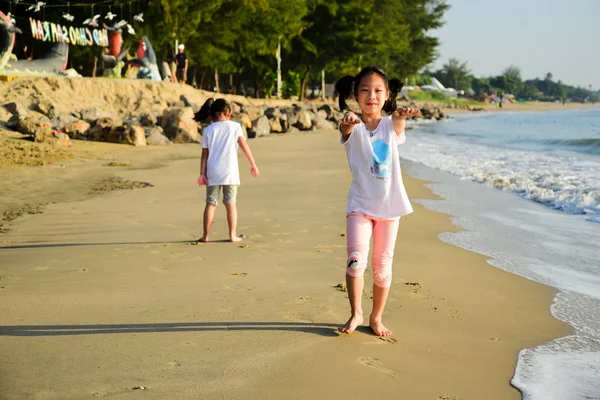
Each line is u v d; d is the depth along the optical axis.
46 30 28.33
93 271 5.70
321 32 60.53
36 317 4.38
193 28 40.81
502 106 149.12
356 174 4.22
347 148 4.26
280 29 51.06
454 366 3.71
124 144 21.06
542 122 52.16
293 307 4.66
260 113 32.41
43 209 9.23
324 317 4.46
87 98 27.62
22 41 37.81
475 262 6.35
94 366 3.54
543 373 3.64
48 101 23.84
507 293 5.28
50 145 17.98
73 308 4.59
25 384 3.30
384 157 4.15
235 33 47.59
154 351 3.78
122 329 4.15
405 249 6.93
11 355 3.69
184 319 4.36
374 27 63.59
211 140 7.09
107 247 6.73
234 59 54.56
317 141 25.55
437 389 3.39
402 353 3.88
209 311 4.54
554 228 8.30
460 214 9.41
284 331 4.16
